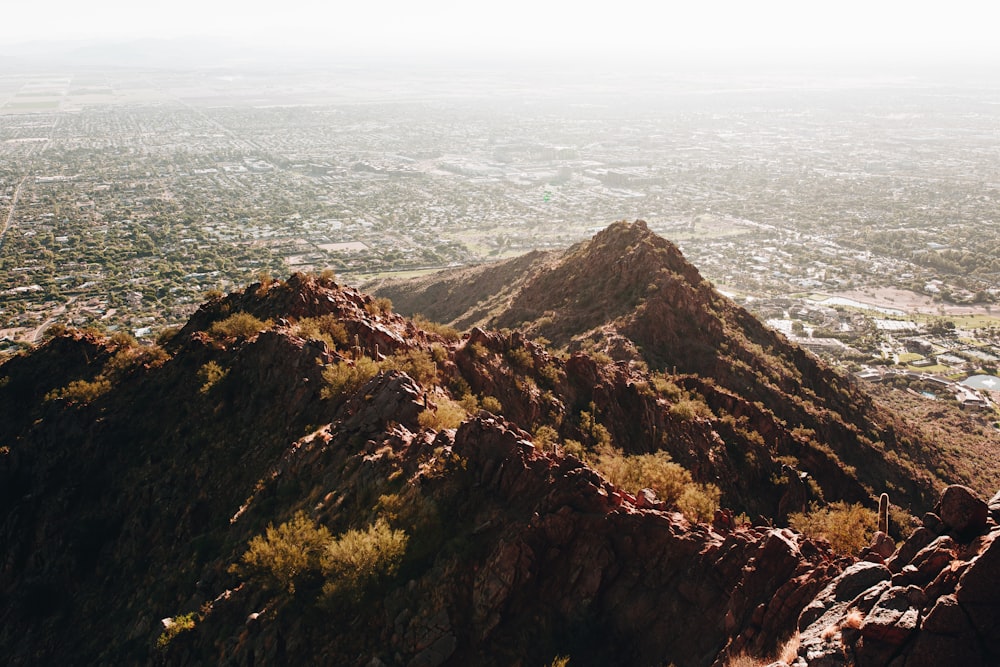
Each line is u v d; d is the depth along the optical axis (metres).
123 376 67.88
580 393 72.88
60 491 57.16
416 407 49.91
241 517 47.44
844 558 28.72
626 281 107.00
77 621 48.50
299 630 33.50
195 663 36.00
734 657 25.97
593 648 30.42
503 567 32.31
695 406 76.44
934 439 106.81
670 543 32.88
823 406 94.31
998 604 18.70
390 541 34.72
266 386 59.28
